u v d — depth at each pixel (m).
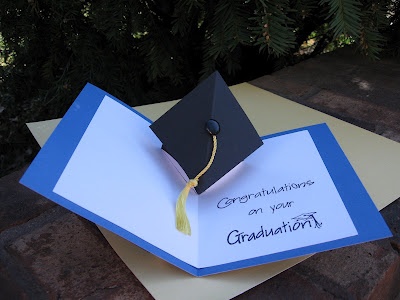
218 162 0.29
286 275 0.27
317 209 0.27
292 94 0.51
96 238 0.30
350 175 0.29
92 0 0.56
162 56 0.58
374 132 0.43
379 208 0.32
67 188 0.24
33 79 0.70
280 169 0.30
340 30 0.45
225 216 0.27
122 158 0.28
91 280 0.27
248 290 0.26
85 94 0.30
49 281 0.27
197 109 0.30
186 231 0.26
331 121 0.42
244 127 0.31
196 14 0.55
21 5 0.57
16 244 0.30
